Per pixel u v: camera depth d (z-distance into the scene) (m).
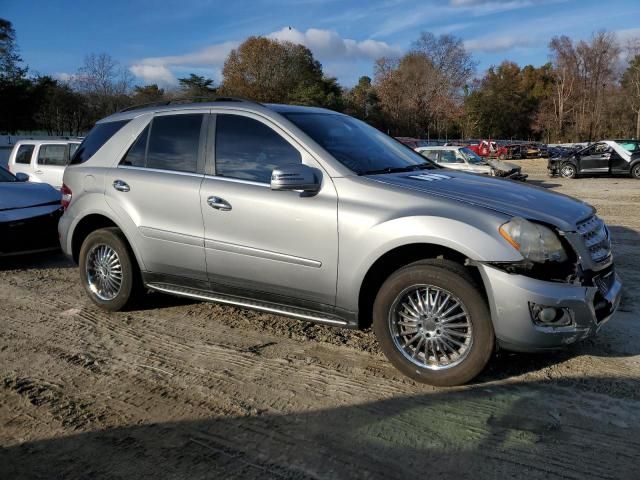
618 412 3.31
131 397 3.64
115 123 5.36
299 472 2.82
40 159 13.01
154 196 4.76
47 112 44.31
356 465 2.87
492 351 3.48
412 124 67.12
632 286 5.87
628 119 70.44
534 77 91.19
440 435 3.12
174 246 4.65
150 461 2.94
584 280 3.43
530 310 3.33
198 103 4.88
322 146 4.12
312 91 59.88
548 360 4.02
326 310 4.01
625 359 4.02
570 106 75.69
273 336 4.66
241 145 4.44
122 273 5.12
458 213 3.52
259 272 4.21
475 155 18.47
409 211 3.63
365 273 3.75
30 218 7.09
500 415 3.31
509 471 2.79
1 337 4.75
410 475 2.78
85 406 3.54
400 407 3.43
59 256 8.08
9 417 3.41
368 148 4.45
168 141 4.88
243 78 63.53
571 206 3.84
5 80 42.62
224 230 4.34
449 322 3.60
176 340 4.61
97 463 2.94
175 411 3.46
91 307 5.52
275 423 3.29
